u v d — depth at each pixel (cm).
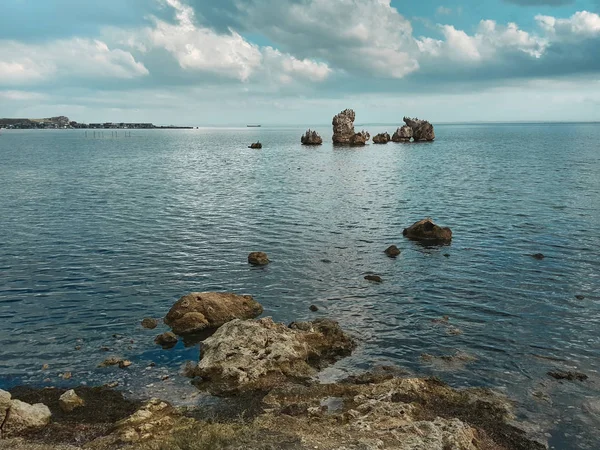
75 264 3534
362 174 9206
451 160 11838
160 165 11606
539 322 2522
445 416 1692
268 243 4147
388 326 2511
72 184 7931
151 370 2088
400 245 4047
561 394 1853
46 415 1700
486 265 3462
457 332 2419
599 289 2966
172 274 3338
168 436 1538
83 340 2359
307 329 2362
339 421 1623
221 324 2528
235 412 1739
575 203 5591
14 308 2733
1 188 7375
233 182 8219
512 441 1563
